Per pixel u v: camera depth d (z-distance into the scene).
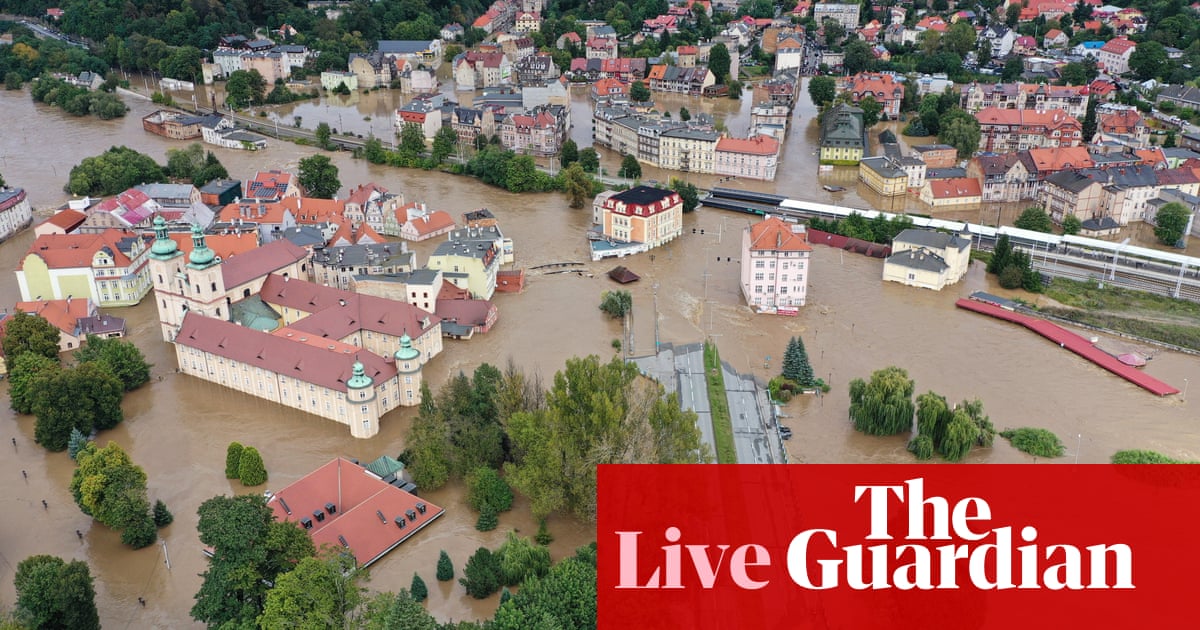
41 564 154.62
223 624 145.88
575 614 149.62
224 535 149.12
